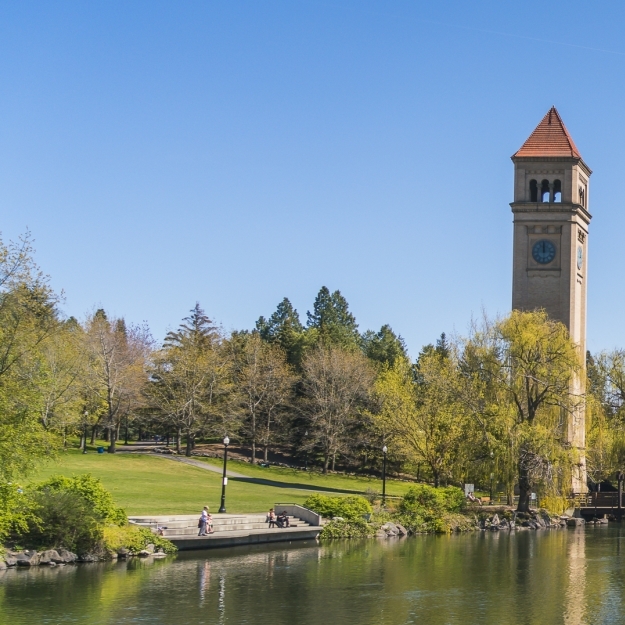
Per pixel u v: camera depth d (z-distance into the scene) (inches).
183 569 2132.1
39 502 2140.7
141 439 6791.3
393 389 4456.2
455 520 3336.6
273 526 2829.7
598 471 4382.4
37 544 2139.5
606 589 2064.5
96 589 1856.5
